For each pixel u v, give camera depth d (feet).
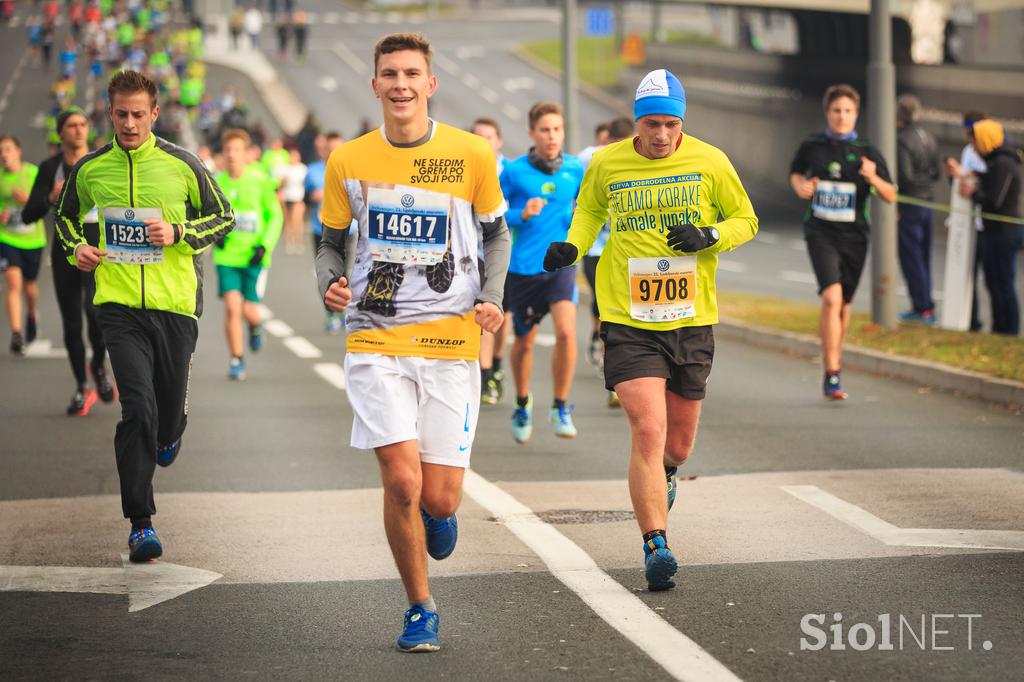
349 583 71.77
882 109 164.14
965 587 68.54
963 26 504.02
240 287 151.43
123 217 80.18
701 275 73.46
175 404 82.38
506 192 113.80
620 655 59.31
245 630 64.03
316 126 402.31
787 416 122.72
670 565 68.13
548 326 197.98
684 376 73.72
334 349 175.01
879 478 96.07
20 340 169.68
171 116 530.27
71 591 70.64
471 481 97.50
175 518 86.99
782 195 442.50
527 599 67.87
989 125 160.76
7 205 168.35
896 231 174.91
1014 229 161.17
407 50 62.44
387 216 62.69
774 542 78.43
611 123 136.26
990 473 97.25
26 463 105.70
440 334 62.59
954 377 134.92
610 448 110.22
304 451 109.91
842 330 131.34
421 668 58.39
